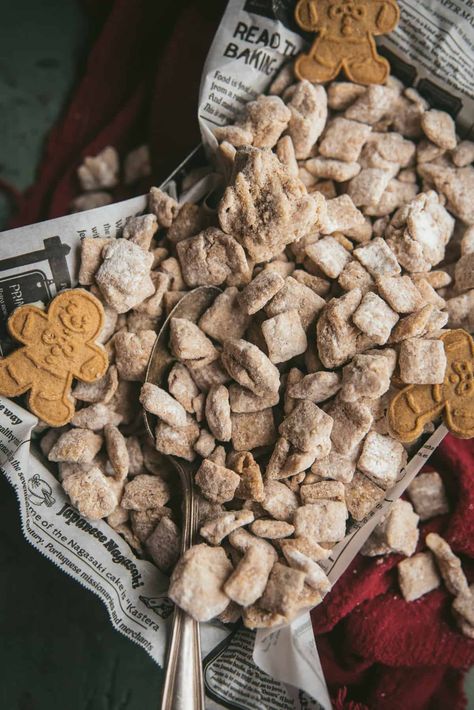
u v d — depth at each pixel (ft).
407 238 1.33
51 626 1.45
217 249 1.29
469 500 1.37
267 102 1.34
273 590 1.21
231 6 1.34
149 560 1.31
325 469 1.27
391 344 1.28
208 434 1.28
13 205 1.55
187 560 1.21
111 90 1.56
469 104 1.38
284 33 1.36
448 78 1.37
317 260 1.30
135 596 1.29
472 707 1.42
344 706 1.41
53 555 1.29
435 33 1.34
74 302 1.29
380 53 1.39
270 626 1.21
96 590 1.29
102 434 1.31
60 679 1.44
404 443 1.30
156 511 1.30
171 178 1.38
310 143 1.37
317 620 1.37
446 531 1.39
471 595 1.37
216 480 1.24
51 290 1.32
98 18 1.55
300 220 1.27
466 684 1.43
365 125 1.38
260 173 1.26
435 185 1.38
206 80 1.36
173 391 1.29
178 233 1.34
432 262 1.35
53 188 1.56
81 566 1.30
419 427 1.26
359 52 1.37
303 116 1.35
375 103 1.37
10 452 1.28
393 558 1.38
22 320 1.28
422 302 1.28
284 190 1.27
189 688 1.21
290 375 1.29
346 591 1.36
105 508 1.27
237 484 1.24
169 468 1.32
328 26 1.36
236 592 1.20
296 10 1.36
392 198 1.38
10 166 1.54
